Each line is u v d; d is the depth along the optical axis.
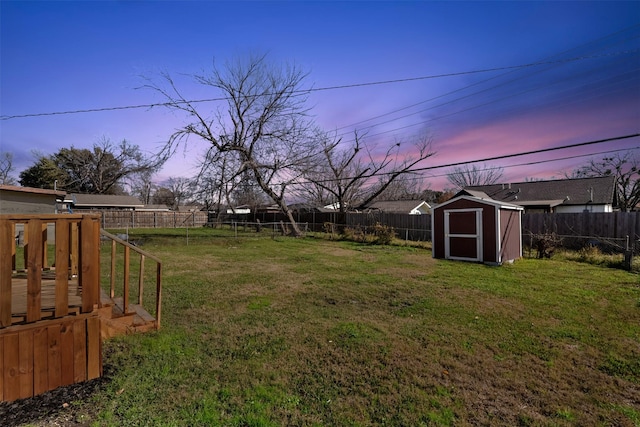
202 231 23.33
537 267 8.78
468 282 6.79
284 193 20.50
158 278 3.99
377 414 2.30
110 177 41.50
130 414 2.25
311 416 2.27
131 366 2.99
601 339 3.74
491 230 9.35
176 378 2.78
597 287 6.34
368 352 3.36
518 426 2.18
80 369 2.72
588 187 20.59
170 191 48.53
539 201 20.47
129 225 28.05
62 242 2.71
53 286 3.80
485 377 2.86
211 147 15.95
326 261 9.85
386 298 5.55
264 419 2.21
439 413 2.32
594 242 11.47
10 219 2.53
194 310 4.80
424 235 16.09
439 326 4.16
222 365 3.04
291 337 3.76
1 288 2.48
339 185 23.67
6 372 2.46
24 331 2.53
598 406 2.44
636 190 24.84
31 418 2.21
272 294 5.80
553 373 2.95
